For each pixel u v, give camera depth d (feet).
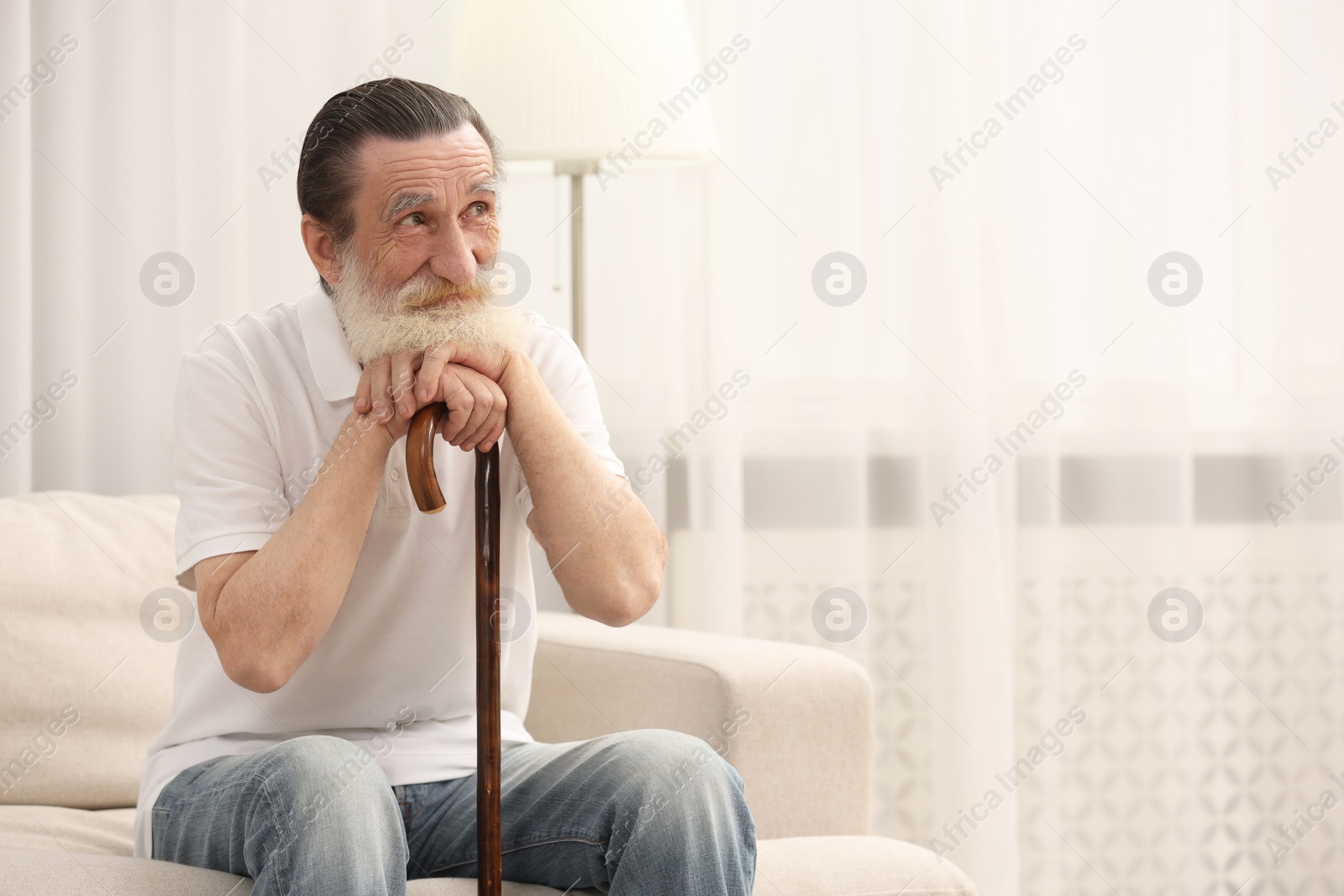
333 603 3.68
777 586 7.26
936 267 7.22
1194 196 7.62
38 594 5.05
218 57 6.64
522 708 4.53
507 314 4.00
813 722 4.77
